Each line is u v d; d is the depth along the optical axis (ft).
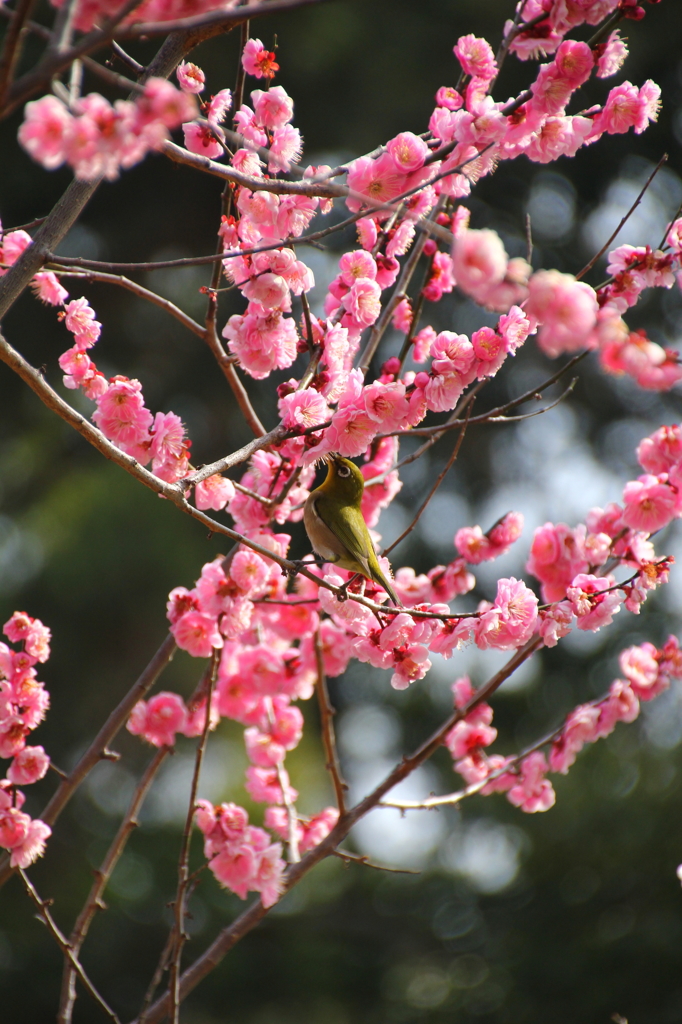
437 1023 51.31
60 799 18.15
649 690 20.34
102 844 66.59
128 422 17.38
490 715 21.47
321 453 16.44
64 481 75.31
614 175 84.02
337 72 75.00
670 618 71.51
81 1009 58.08
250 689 21.36
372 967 61.98
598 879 48.32
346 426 16.44
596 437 82.94
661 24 73.92
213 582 18.30
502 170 82.23
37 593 69.00
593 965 44.55
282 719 22.21
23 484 76.48
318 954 62.34
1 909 61.82
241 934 17.56
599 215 85.87
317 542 20.01
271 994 60.13
